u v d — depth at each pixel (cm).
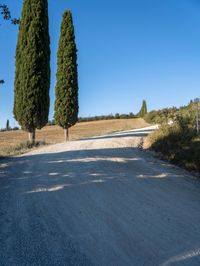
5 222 751
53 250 611
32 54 2536
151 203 902
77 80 3042
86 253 598
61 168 1344
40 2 2567
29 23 2562
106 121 8781
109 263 561
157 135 2191
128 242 645
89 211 827
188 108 2914
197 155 1505
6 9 1303
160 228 719
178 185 1129
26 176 1201
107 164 1459
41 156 1706
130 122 8094
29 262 564
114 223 747
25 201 902
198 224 745
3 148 2338
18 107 2567
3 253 598
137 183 1130
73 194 973
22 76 2553
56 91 3020
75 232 695
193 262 565
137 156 1739
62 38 3016
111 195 971
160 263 561
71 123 3022
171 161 1602
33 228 717
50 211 825
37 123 2569
